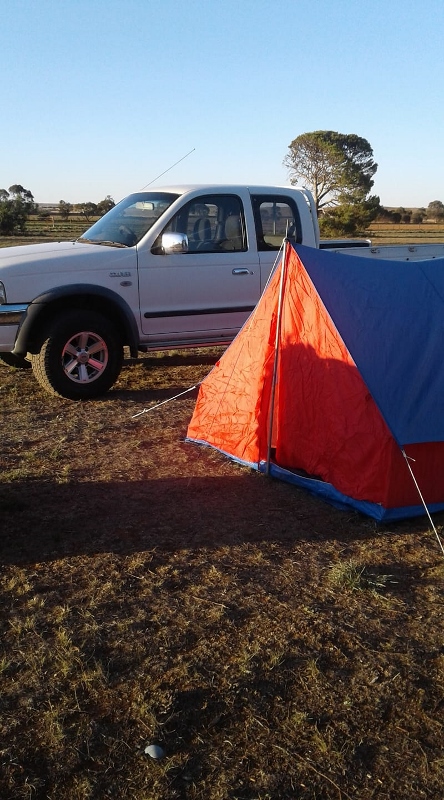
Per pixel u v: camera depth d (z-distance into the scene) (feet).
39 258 24.21
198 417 20.89
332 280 17.22
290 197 28.35
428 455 15.87
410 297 17.44
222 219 26.96
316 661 10.92
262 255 27.55
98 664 10.71
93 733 9.39
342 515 16.29
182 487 17.66
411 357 16.49
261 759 9.05
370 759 9.12
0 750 9.09
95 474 18.38
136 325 25.62
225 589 12.96
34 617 11.98
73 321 24.26
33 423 22.61
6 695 10.12
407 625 12.04
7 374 29.45
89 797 8.45
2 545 14.46
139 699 10.05
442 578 13.60
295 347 17.67
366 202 169.78
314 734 9.48
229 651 11.21
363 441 16.14
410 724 9.76
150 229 25.67
